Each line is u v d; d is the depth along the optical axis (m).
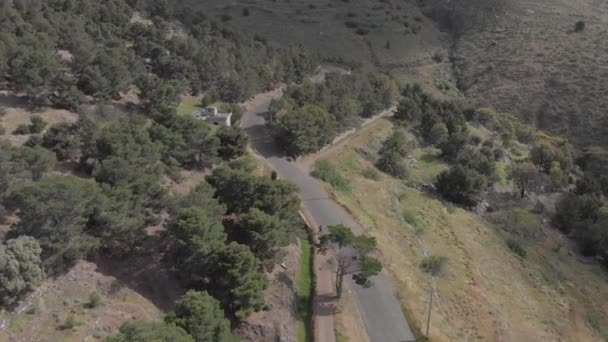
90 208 41.75
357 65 156.38
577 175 113.06
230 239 49.91
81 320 37.16
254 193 53.69
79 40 80.25
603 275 75.19
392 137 94.25
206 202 49.47
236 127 73.19
